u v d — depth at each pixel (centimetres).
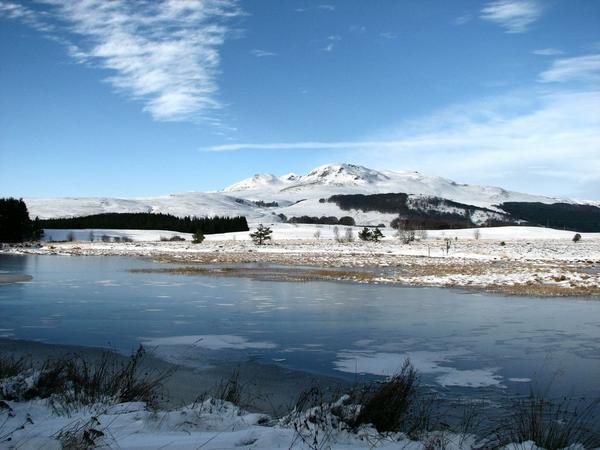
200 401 845
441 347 1366
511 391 977
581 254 6384
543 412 845
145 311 1986
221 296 2441
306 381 1035
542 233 11475
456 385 1016
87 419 642
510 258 5706
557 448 642
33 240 9644
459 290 2678
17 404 730
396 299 2331
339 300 2298
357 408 698
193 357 1245
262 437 581
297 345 1387
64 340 1442
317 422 646
